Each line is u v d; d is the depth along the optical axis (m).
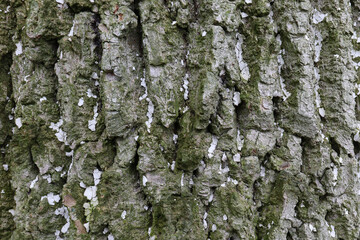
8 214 0.67
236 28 0.67
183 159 0.66
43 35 0.66
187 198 0.66
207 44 0.66
